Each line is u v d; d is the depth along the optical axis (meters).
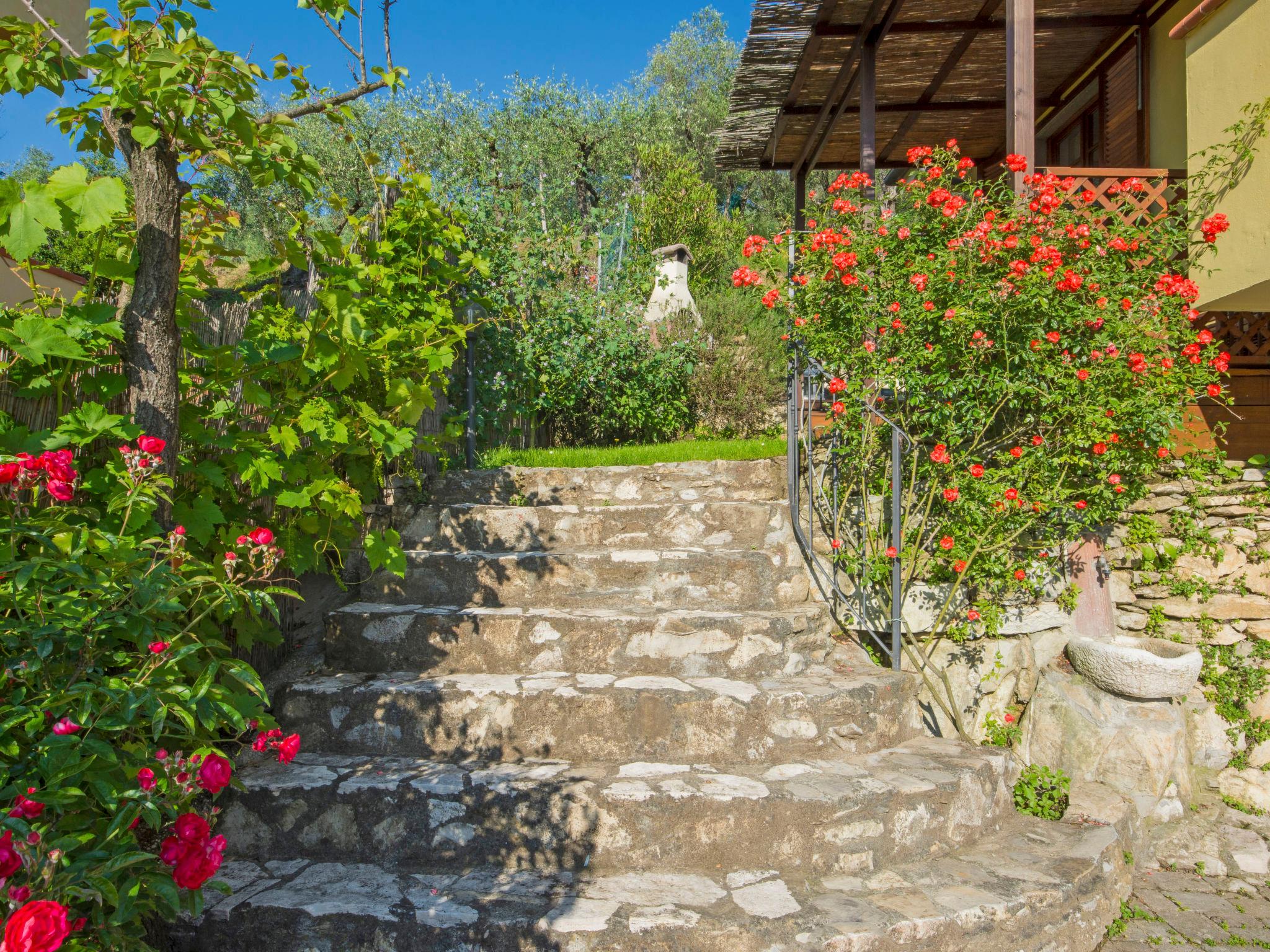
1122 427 4.36
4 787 2.04
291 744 2.52
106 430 2.64
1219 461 4.93
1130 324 4.41
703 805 3.13
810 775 3.40
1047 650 4.84
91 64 2.58
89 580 2.28
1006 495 4.36
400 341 4.17
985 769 3.65
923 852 3.32
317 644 4.21
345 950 2.70
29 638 2.17
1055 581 4.88
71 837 2.01
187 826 2.04
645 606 4.34
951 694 4.29
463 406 6.28
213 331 3.73
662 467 5.47
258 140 2.92
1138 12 6.94
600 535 4.91
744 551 4.51
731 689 3.71
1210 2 4.66
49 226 2.53
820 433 5.22
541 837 3.12
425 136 17.98
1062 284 4.30
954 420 4.56
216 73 2.65
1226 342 5.54
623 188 22.34
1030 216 4.65
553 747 3.55
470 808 3.13
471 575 4.41
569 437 9.08
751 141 8.55
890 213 5.07
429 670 3.95
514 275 7.05
